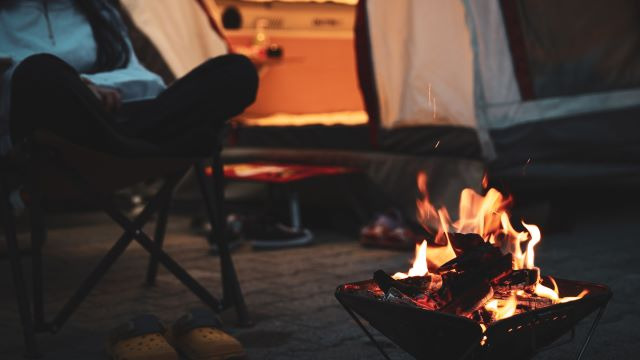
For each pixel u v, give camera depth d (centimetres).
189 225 521
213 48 506
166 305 326
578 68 473
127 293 346
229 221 452
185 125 277
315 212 550
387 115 481
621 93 480
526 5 461
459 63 445
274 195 566
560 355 246
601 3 473
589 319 284
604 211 529
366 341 267
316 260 409
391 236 433
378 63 475
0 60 254
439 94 453
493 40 456
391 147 482
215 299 289
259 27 695
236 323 290
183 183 582
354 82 717
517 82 462
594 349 252
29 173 259
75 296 268
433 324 179
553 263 382
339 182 493
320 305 317
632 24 478
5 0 305
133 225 274
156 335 254
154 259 354
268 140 562
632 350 251
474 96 441
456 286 187
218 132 288
